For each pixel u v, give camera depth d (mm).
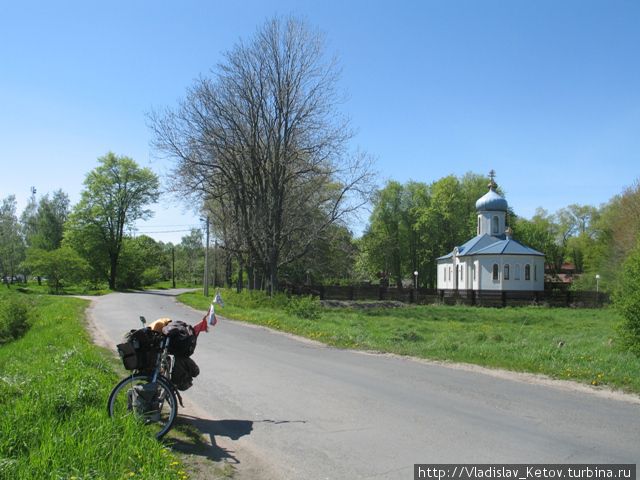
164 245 141375
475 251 58062
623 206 48781
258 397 9328
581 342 16891
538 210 96438
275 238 38750
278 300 33250
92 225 69625
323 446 6645
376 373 11820
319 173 38531
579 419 7898
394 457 6223
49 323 23328
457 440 6844
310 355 14719
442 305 48531
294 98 38094
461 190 77938
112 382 9227
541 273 56969
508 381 10953
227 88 37906
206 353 14836
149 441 5988
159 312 30875
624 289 14688
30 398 7082
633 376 10914
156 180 72250
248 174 39938
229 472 5773
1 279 86375
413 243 80625
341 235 45000
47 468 4906
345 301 48250
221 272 72188
